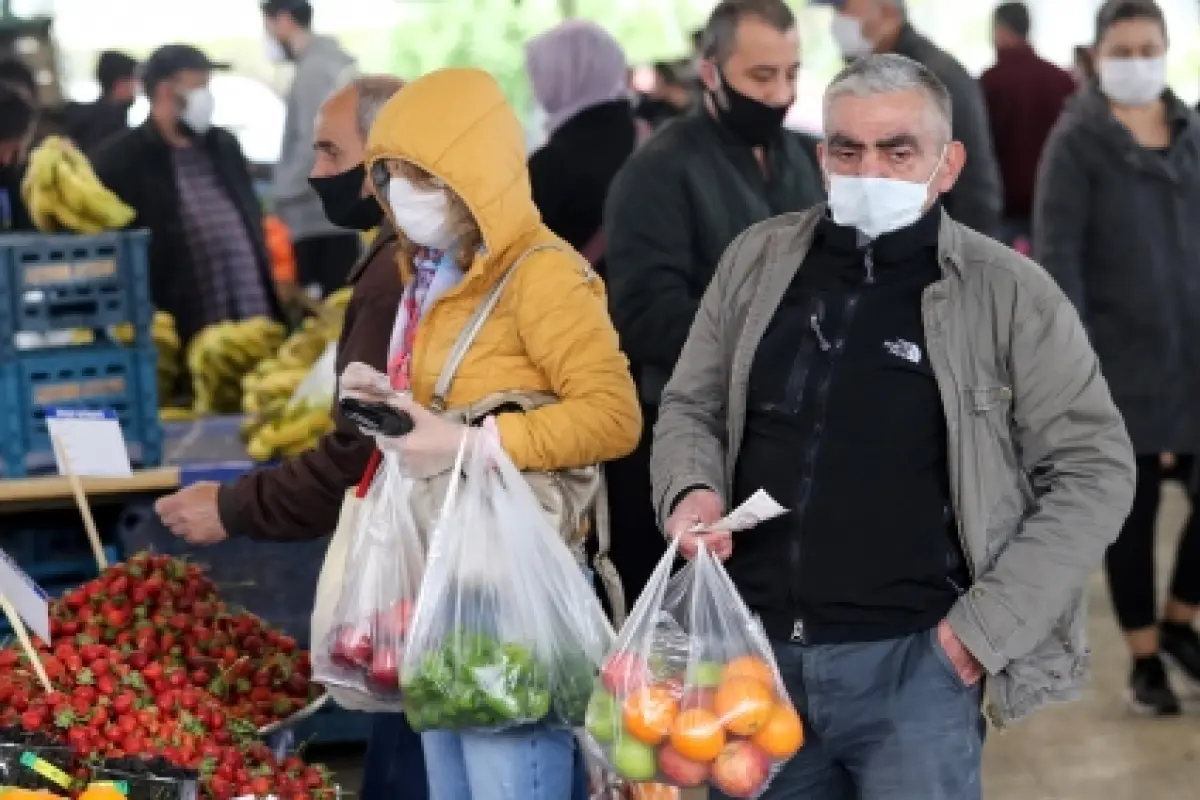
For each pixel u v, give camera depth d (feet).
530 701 20.90
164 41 77.20
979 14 83.30
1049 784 33.68
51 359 31.09
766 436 20.66
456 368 22.24
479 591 21.06
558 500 22.25
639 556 31.60
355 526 23.24
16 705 23.22
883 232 20.03
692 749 19.15
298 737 33.65
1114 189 35.40
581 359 21.91
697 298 30.81
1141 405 35.53
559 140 33.40
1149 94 35.40
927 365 19.93
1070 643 20.43
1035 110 52.95
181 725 23.62
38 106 48.67
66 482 30.78
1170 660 37.40
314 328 37.42
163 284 47.80
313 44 54.24
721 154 30.96
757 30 30.35
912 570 20.02
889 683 20.13
